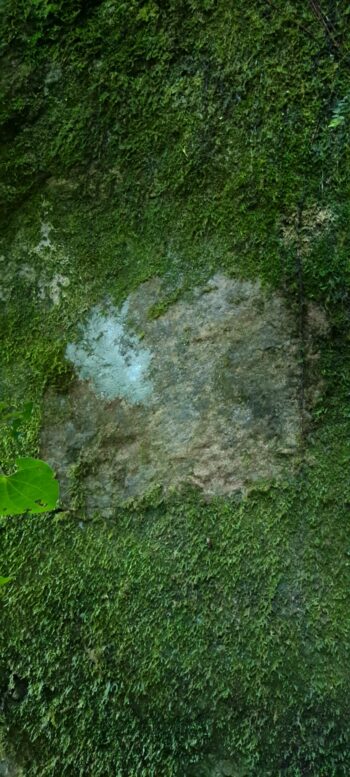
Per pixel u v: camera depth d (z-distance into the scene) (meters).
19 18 0.71
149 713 0.67
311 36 0.67
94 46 0.70
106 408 0.71
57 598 0.70
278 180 0.68
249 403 0.68
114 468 0.70
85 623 0.69
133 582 0.69
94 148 0.72
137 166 0.71
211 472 0.68
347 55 0.67
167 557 0.68
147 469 0.69
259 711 0.65
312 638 0.65
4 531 0.72
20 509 0.43
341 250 0.67
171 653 0.67
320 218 0.67
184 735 0.66
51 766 0.69
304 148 0.67
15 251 0.74
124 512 0.70
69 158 0.72
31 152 0.73
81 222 0.73
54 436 0.72
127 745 0.68
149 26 0.69
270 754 0.65
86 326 0.72
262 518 0.67
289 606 0.66
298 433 0.67
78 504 0.71
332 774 0.64
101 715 0.68
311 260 0.67
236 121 0.69
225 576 0.67
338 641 0.65
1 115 0.72
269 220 0.68
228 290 0.69
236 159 0.69
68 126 0.72
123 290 0.71
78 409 0.72
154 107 0.70
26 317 0.74
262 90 0.68
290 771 0.64
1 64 0.72
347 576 0.65
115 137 0.71
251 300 0.69
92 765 0.68
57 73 0.71
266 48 0.68
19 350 0.74
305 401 0.67
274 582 0.66
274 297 0.68
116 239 0.72
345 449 0.67
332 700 0.64
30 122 0.72
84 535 0.70
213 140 0.69
